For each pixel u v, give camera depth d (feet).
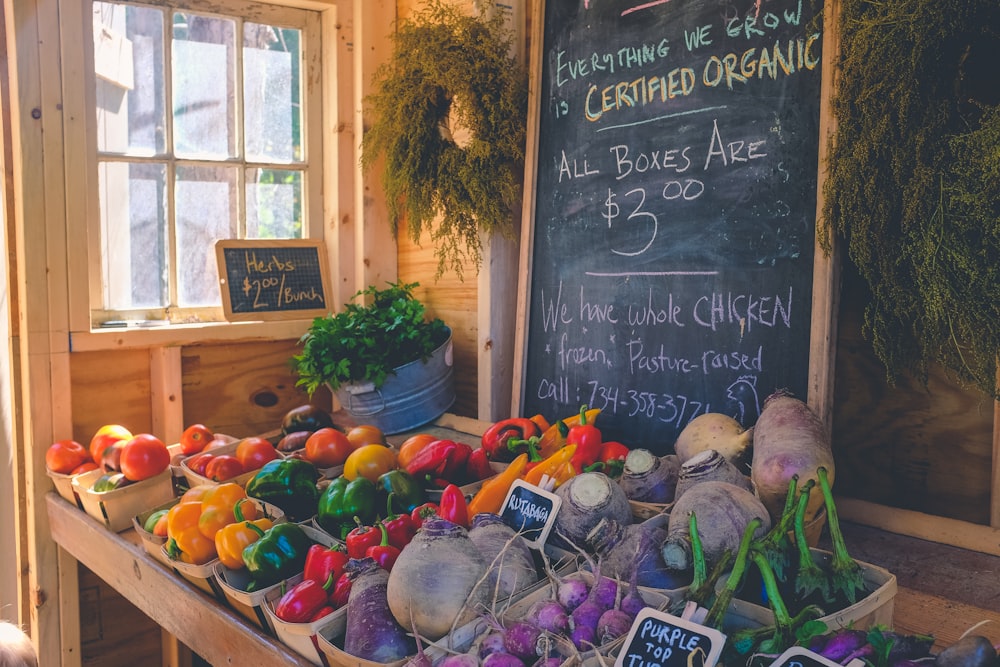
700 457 4.36
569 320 6.43
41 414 7.62
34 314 7.56
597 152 6.23
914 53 4.16
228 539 4.81
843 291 5.27
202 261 8.54
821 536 4.92
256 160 8.71
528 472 5.03
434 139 7.22
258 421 8.70
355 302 8.87
